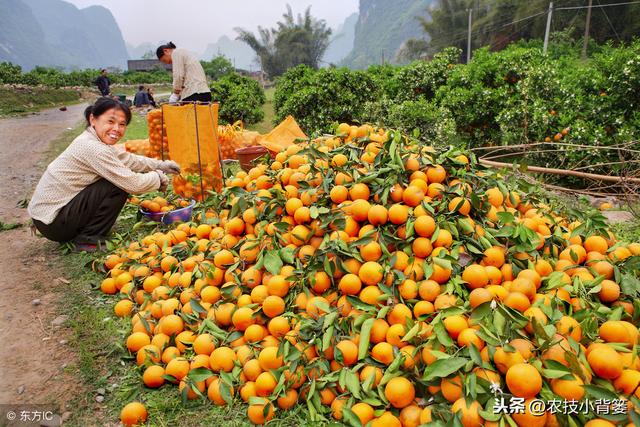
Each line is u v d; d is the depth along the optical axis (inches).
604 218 122.3
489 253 102.7
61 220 161.3
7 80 979.3
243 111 503.8
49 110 825.5
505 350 78.0
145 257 142.9
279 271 108.5
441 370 78.4
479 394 76.2
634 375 75.1
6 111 744.3
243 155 239.6
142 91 771.4
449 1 2214.6
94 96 1181.1
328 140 144.0
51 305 135.9
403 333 90.1
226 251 120.4
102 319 126.8
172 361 99.6
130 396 97.7
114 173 159.0
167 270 134.2
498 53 341.4
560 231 118.3
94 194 163.2
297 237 112.2
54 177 159.2
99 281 148.6
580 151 243.6
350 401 85.3
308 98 369.7
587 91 277.3
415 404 83.2
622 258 109.7
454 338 86.3
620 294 100.3
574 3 1402.6
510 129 288.5
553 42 1167.0
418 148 124.6
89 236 170.2
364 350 89.6
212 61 2374.5
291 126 265.9
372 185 115.6
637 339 84.9
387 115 337.7
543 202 136.8
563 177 263.1
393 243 105.0
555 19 1467.8
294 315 99.9
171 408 93.9
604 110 257.0
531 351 78.8
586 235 116.6
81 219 164.7
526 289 91.1
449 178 121.6
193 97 278.5
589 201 204.5
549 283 98.6
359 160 127.0
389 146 122.3
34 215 161.9
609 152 237.1
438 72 399.5
